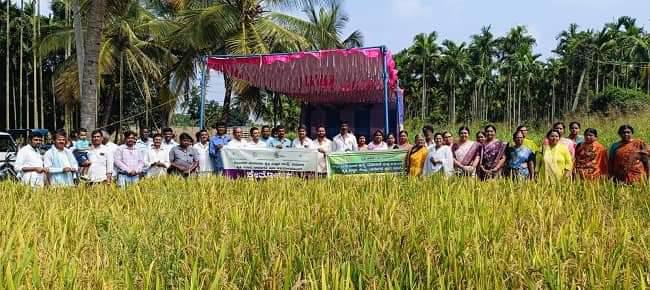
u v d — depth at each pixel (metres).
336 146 13.34
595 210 6.28
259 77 17.75
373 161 11.80
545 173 9.52
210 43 22.20
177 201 7.18
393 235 4.92
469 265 4.00
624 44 62.50
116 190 8.39
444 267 4.14
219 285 3.74
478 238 4.71
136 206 6.97
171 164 11.44
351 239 4.91
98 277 3.88
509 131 34.06
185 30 21.98
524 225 5.51
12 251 4.44
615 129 27.75
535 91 79.31
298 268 4.12
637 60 61.53
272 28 22.09
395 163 11.83
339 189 8.06
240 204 6.64
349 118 24.11
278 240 4.86
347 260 4.08
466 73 71.00
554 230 5.22
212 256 4.35
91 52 15.31
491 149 10.55
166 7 24.56
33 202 7.30
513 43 72.38
